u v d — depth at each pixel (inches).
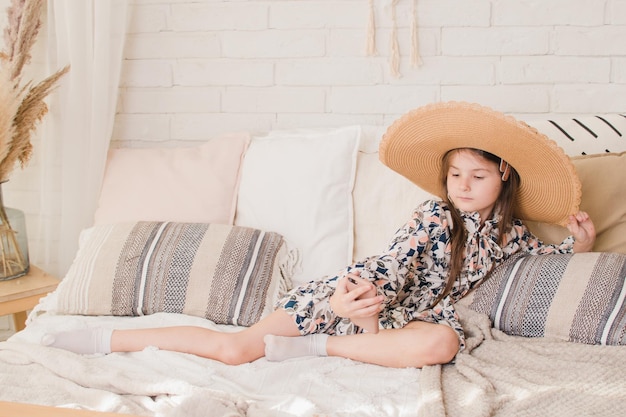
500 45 81.6
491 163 64.7
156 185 79.5
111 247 71.5
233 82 88.4
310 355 61.6
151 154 83.1
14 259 80.3
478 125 61.5
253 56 87.2
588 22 79.6
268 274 70.6
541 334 62.1
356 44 84.4
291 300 63.3
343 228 75.8
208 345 60.6
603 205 68.8
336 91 86.0
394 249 65.4
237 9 86.3
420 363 58.2
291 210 76.1
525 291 63.8
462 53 82.4
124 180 81.0
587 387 51.4
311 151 77.6
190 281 68.5
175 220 77.4
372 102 85.5
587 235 66.9
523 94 82.4
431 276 67.5
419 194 75.4
